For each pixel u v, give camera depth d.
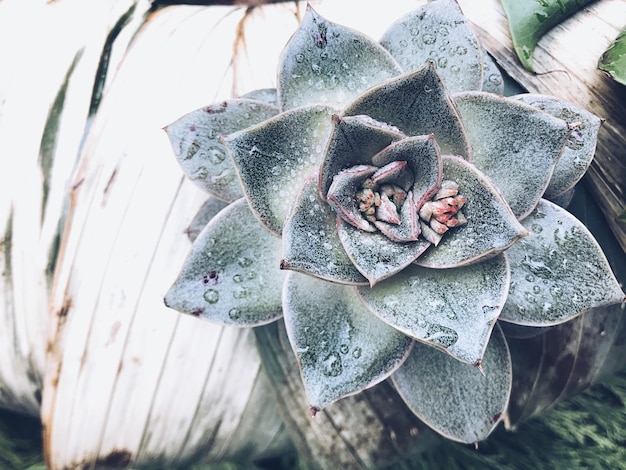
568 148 0.18
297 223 0.16
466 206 0.16
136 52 0.24
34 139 0.24
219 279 0.18
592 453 0.23
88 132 0.23
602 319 0.23
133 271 0.22
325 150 0.15
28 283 0.24
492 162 0.17
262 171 0.17
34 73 0.24
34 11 0.25
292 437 0.22
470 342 0.15
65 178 0.23
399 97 0.16
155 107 0.23
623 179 0.21
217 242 0.18
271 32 0.24
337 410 0.22
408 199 0.16
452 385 0.19
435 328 0.16
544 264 0.17
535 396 0.23
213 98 0.23
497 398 0.19
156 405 0.22
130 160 0.22
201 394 0.22
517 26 0.22
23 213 0.23
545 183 0.17
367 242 0.16
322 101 0.18
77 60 0.24
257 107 0.19
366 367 0.17
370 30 0.23
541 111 0.16
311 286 0.17
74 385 0.23
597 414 0.24
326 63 0.18
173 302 0.18
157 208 0.22
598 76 0.21
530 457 0.24
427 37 0.19
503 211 0.15
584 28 0.22
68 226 0.22
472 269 0.16
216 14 0.25
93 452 0.23
